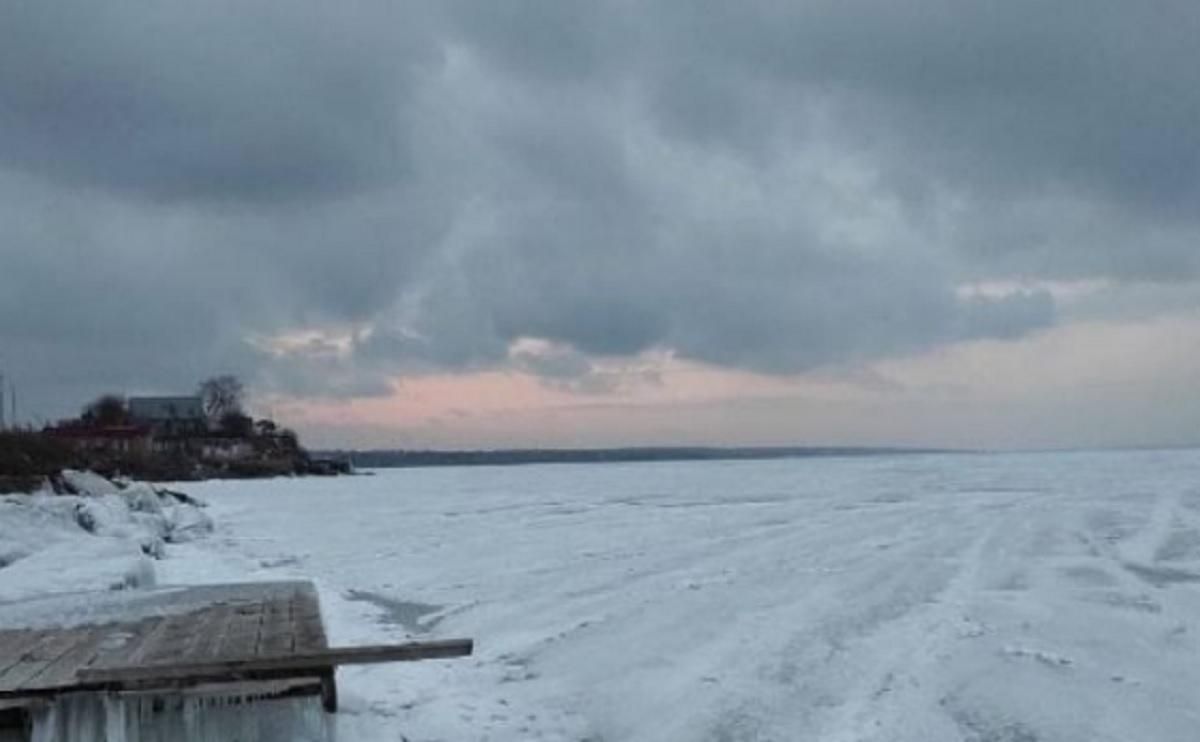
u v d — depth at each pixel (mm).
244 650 5863
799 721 7656
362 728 7309
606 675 9211
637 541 20547
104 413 98000
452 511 31234
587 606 12820
